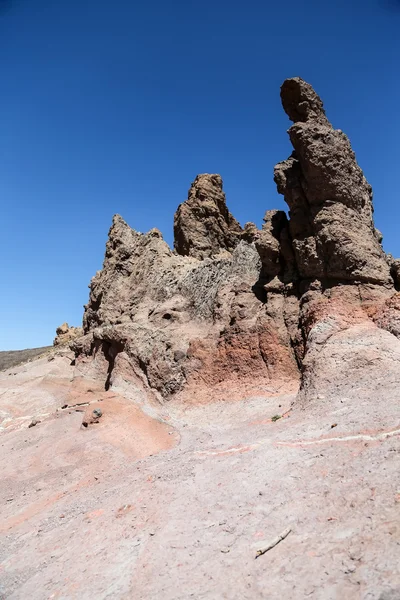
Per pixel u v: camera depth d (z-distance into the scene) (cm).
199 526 957
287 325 2514
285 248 2695
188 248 4191
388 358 1736
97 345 3344
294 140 2562
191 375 2667
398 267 2303
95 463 1836
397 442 1023
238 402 2306
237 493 1061
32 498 1602
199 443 1791
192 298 3188
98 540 1038
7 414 3005
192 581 771
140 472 1523
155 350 2806
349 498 872
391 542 700
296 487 1001
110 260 3797
